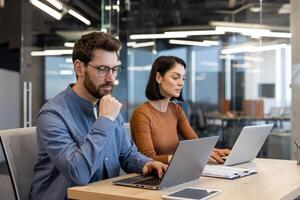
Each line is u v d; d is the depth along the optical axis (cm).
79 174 156
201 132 687
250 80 668
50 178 174
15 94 416
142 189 150
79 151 159
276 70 596
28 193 182
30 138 190
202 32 753
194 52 755
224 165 208
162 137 239
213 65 741
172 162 150
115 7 452
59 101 178
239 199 136
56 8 427
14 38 441
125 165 196
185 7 747
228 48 726
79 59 178
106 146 180
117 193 144
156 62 249
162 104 250
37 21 433
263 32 625
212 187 156
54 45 420
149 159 192
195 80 744
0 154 192
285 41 539
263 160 234
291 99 409
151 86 247
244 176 180
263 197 140
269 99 614
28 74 425
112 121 168
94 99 182
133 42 638
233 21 709
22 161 182
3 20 445
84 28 416
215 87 726
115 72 178
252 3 652
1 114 407
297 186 159
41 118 172
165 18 726
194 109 722
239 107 680
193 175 169
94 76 174
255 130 221
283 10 553
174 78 246
